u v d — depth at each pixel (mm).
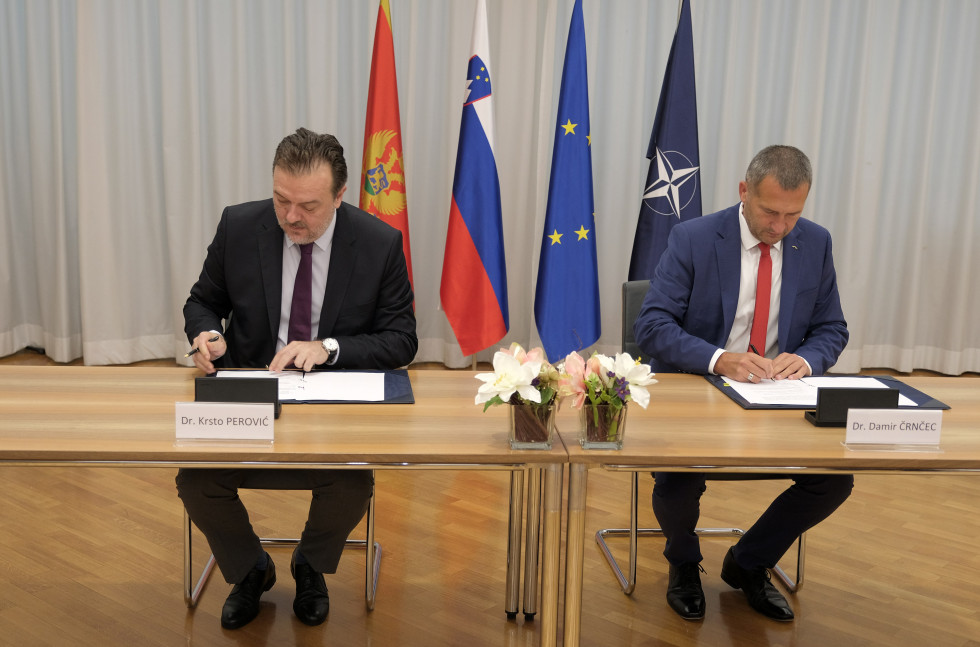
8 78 4562
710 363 2289
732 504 3170
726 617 2379
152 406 1925
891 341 5133
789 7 4711
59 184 4539
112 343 4688
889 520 3049
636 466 1722
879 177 4855
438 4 4598
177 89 4516
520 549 2289
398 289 2426
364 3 4551
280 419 1854
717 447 1772
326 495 2070
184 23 4434
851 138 4805
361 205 4223
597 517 3035
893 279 5062
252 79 4602
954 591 2555
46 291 4727
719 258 2482
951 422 1980
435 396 2062
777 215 2293
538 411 1706
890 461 1729
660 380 2277
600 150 4805
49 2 4418
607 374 1713
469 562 2641
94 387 2053
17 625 2225
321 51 4523
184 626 2248
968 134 4855
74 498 3033
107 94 4484
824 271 2543
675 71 4215
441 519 2945
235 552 2127
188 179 4586
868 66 4730
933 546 2850
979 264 4988
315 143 2166
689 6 4207
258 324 2363
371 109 4148
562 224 4305
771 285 2496
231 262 2365
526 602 2312
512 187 4766
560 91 4375
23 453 1634
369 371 2227
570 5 4660
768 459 1724
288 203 2160
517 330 4934
